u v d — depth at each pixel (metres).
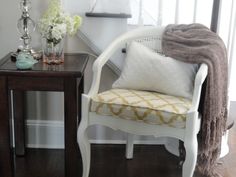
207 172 2.09
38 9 2.28
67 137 1.89
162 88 1.96
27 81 1.82
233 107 3.41
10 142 1.92
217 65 1.84
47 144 2.49
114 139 2.54
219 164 2.30
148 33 2.15
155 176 2.17
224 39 2.30
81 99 1.94
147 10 2.44
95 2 2.31
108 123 1.85
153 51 2.12
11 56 2.07
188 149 1.72
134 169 2.24
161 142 2.55
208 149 1.94
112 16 2.27
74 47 2.38
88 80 2.41
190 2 2.37
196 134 1.78
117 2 2.33
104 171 2.21
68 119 1.87
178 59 1.96
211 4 2.34
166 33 2.08
